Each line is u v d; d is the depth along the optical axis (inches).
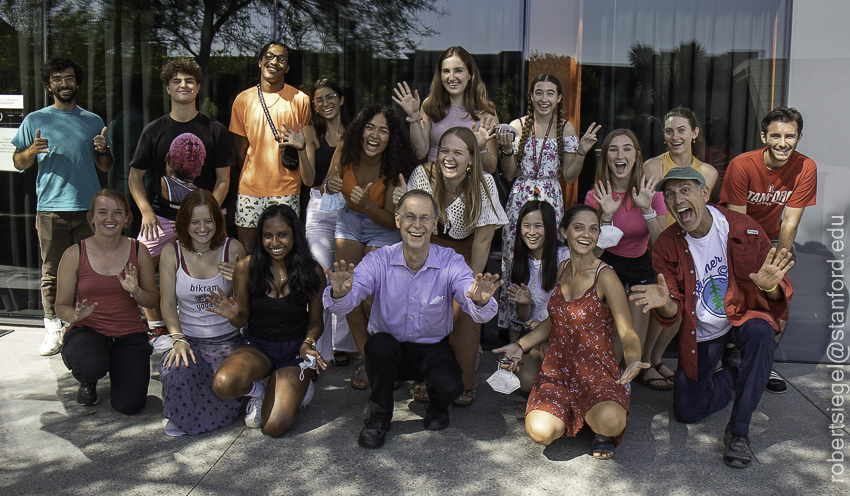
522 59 169.3
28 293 190.2
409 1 170.9
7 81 184.4
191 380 123.3
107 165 173.2
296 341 130.1
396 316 123.5
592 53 168.1
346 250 150.7
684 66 166.7
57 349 164.2
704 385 125.8
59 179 167.6
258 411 124.1
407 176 144.7
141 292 130.5
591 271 118.7
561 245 138.0
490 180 138.3
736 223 122.0
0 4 181.0
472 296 113.7
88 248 131.6
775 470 109.1
